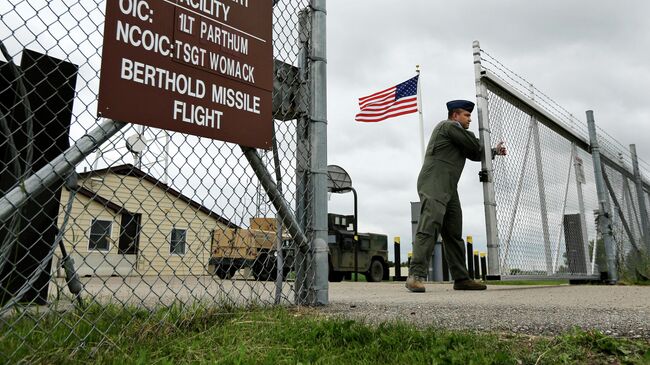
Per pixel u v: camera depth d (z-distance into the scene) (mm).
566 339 1896
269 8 3100
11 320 2084
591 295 4598
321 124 3471
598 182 8508
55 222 2367
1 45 1961
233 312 2625
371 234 14016
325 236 3385
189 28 2600
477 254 16141
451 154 5375
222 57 2754
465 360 1658
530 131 6715
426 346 1864
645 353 1707
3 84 2734
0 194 2352
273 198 3023
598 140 8883
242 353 1767
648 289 5832
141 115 2326
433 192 5277
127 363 1702
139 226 2389
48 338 1851
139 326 2191
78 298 2365
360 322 2250
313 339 2008
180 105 2500
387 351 1828
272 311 2719
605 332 2121
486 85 5828
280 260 3119
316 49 3543
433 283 9844
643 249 9539
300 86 3453
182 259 2615
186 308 2486
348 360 1750
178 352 1860
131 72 2305
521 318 2617
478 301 3838
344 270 12977
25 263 2613
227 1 2820
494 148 5715
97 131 2209
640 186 10461
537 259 6379
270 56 3053
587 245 7895
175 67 2500
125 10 2303
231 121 2750
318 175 3402
